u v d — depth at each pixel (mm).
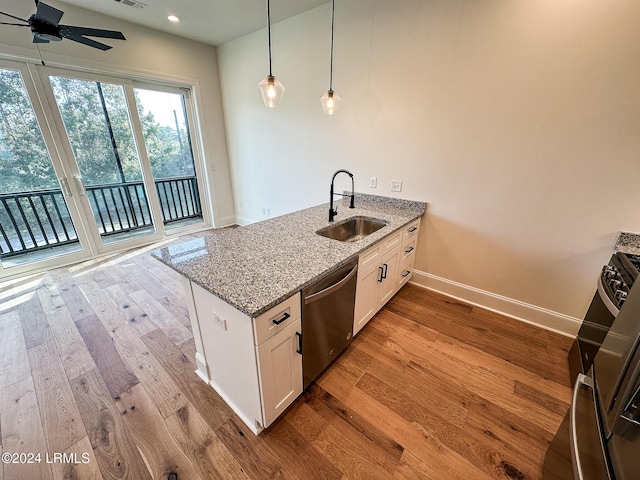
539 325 2232
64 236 3260
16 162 2789
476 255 2414
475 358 1897
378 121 2621
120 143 3465
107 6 2730
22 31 2500
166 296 2635
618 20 1537
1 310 2391
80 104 3057
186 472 1229
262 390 1222
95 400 1562
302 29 2883
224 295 1127
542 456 1304
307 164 3396
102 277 2980
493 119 2051
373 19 2379
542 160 1940
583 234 1913
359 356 1909
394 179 2686
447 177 2375
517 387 1673
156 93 3670
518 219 2137
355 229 2447
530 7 1755
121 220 3699
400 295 2672
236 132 4172
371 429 1421
